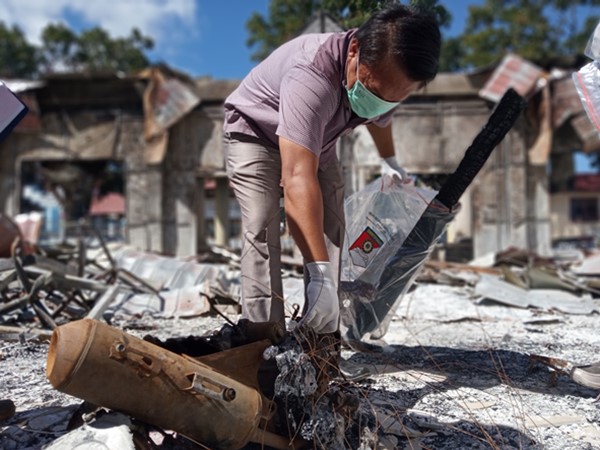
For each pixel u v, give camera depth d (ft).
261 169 7.49
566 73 43.27
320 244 6.16
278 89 7.18
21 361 9.96
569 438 6.82
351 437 6.32
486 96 40.22
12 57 96.48
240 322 6.76
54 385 4.83
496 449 6.35
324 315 6.15
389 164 10.03
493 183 42.52
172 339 6.11
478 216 42.50
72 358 4.78
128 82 43.45
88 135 44.37
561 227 98.12
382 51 6.19
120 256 21.81
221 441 5.46
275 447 5.88
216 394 5.32
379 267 9.30
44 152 44.78
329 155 7.95
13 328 11.82
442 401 7.97
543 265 26.61
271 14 37.09
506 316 15.62
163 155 42.42
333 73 6.64
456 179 8.97
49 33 99.04
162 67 42.42
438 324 14.38
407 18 6.19
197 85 42.88
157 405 5.14
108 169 86.28
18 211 44.91
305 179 6.20
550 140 42.06
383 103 6.70
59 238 63.41
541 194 43.09
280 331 6.28
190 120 43.11
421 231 9.21
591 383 8.13
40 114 44.57
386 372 9.25
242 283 7.47
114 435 5.21
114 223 101.96
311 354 6.05
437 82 40.60
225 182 44.83
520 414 7.55
